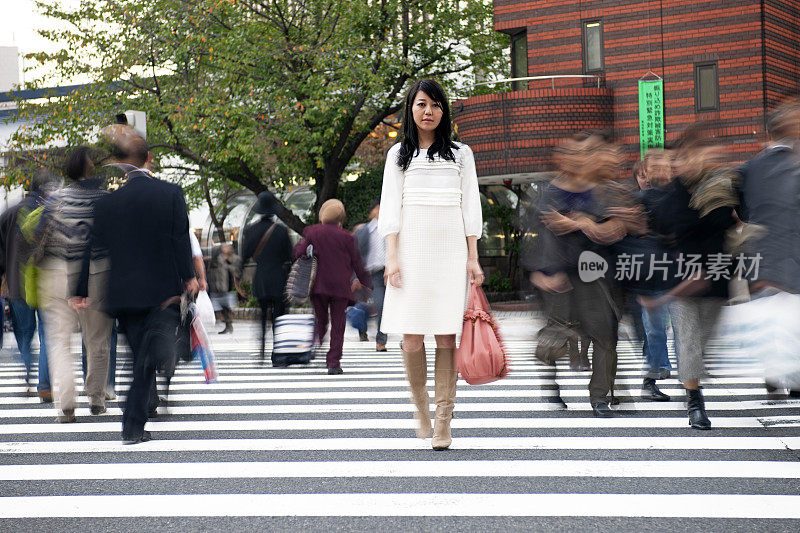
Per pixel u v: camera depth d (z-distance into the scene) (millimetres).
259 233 9859
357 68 19922
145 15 21016
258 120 20219
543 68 21031
